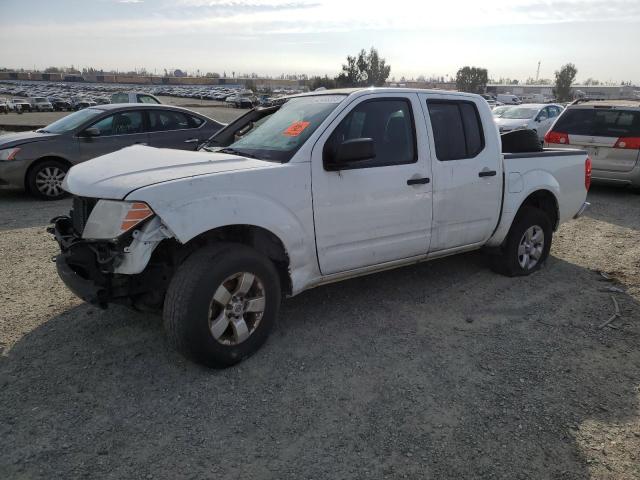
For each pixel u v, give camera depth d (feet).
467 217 15.43
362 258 13.43
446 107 15.06
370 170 13.07
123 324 13.32
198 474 8.34
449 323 13.91
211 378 10.98
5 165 27.76
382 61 207.00
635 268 18.63
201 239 11.55
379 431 9.46
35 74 539.70
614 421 9.90
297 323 13.69
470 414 10.01
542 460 8.83
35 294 15.24
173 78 559.38
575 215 19.27
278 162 12.03
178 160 11.88
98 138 29.81
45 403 10.01
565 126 33.76
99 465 8.46
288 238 11.75
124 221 10.05
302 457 8.77
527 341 13.01
